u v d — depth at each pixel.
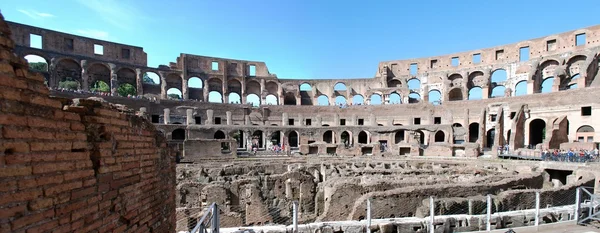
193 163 35.84
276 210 22.72
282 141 53.59
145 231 7.56
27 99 4.32
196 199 21.20
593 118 43.12
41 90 4.57
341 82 78.31
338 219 18.34
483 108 50.81
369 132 55.00
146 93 65.00
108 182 5.96
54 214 4.70
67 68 56.56
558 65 57.72
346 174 27.25
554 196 18.09
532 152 39.81
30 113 4.35
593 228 13.95
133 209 6.90
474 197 16.39
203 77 69.88
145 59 65.31
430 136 52.75
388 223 13.24
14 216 4.08
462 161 39.78
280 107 66.19
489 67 67.50
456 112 59.22
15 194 4.09
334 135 60.03
